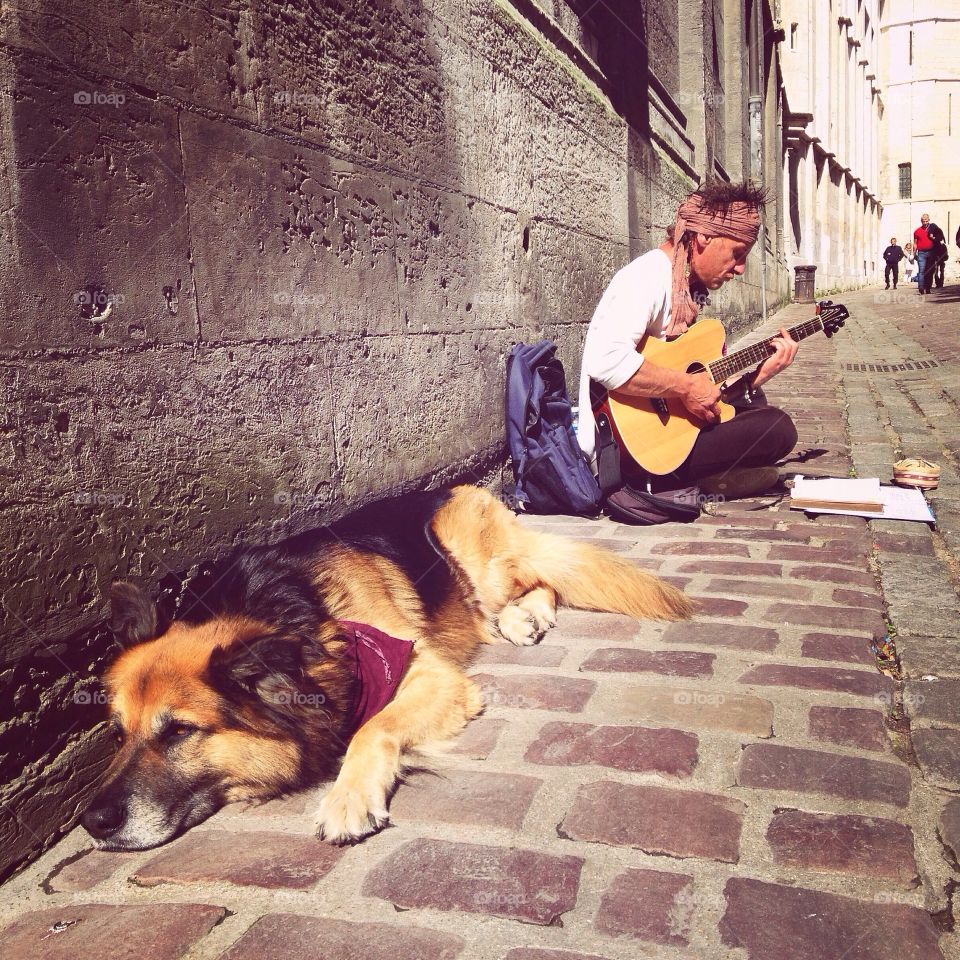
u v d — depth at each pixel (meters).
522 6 5.90
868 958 1.59
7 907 1.94
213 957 1.69
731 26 17.44
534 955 1.63
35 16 2.11
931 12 57.09
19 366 2.07
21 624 2.07
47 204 2.14
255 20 2.95
